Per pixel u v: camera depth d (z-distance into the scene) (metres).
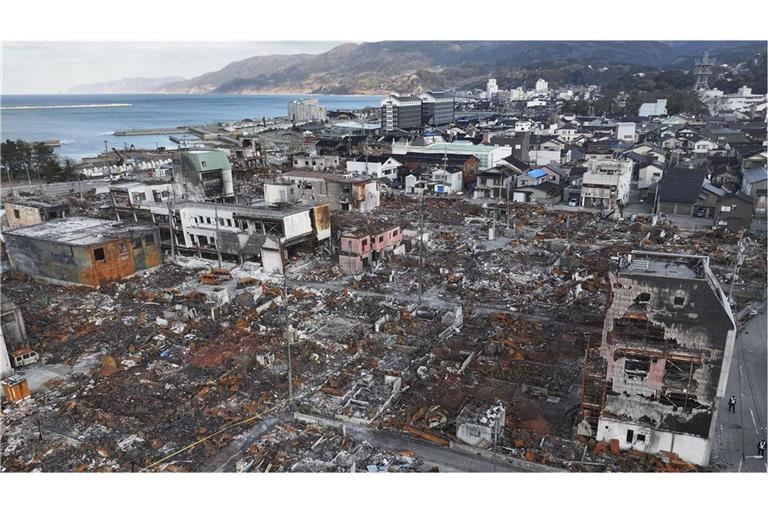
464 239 73.75
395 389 37.38
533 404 35.84
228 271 62.62
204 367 40.97
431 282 57.97
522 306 51.50
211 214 65.56
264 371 40.38
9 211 77.94
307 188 89.19
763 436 32.03
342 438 32.59
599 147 131.25
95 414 34.94
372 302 52.56
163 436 33.00
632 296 28.14
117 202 75.31
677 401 29.00
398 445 32.12
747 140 133.38
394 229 66.12
